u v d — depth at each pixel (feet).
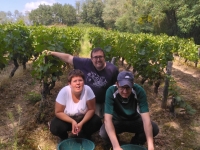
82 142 5.55
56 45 8.59
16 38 12.42
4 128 7.05
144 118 5.27
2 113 8.07
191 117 8.59
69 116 5.93
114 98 5.38
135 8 70.03
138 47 11.89
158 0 48.01
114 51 15.26
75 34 23.30
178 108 9.25
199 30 45.88
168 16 52.90
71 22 167.43
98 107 7.07
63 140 5.62
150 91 11.58
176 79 15.25
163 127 7.74
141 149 5.19
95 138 6.70
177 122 8.14
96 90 6.73
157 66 10.59
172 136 7.18
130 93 5.27
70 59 7.02
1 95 9.70
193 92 12.03
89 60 6.82
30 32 16.05
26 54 13.56
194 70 18.90
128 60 14.05
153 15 57.11
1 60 10.75
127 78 5.05
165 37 27.53
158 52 12.12
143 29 64.23
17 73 13.44
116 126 5.83
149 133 5.12
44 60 7.43
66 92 5.81
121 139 6.77
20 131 6.81
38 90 10.75
